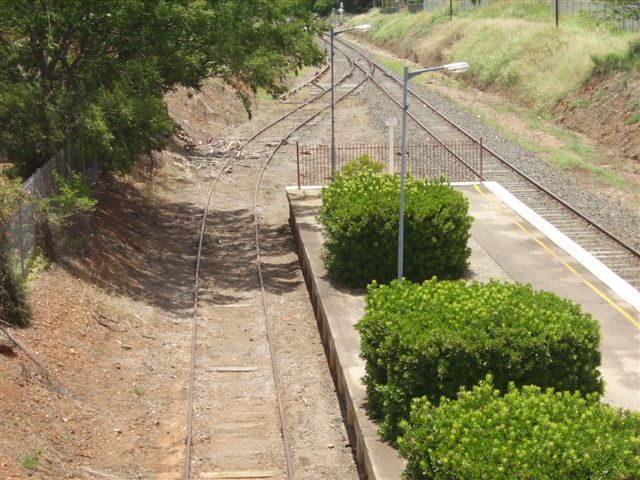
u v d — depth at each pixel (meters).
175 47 25.59
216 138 43.28
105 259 23.30
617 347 16.88
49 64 24.56
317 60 29.50
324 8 123.88
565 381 12.91
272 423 16.05
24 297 17.42
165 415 16.19
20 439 13.40
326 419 16.19
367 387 14.59
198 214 30.84
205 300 22.56
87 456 14.02
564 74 50.12
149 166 33.47
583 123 44.25
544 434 9.88
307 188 31.25
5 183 19.08
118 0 23.05
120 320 19.89
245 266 25.47
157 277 24.05
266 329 20.56
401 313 14.21
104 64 24.78
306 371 18.34
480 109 50.59
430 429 10.66
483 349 12.70
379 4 127.81
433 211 20.89
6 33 24.23
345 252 21.00
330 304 19.78
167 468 14.28
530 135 43.12
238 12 26.00
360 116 47.97
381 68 68.38
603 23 56.72
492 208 27.91
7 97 21.98
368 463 13.11
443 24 81.94
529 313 13.40
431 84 60.78
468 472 9.63
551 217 27.73
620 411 10.35
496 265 22.39
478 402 10.95
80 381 16.41
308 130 45.00
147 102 23.47
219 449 15.05
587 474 9.32
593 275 21.39
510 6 75.94
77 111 23.02
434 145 38.75
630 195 31.31
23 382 15.09
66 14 23.22
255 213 30.56
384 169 34.81
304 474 14.27
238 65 26.47
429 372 12.95
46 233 21.12
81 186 22.72
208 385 17.64
